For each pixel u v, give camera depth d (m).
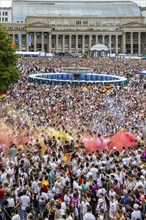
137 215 35.31
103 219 35.41
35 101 99.56
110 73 174.75
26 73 172.50
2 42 121.94
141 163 47.66
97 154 51.22
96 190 40.34
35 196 40.78
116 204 36.88
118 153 52.22
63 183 41.19
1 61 119.81
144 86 130.88
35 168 43.94
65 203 36.97
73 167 45.91
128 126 72.75
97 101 102.06
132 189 40.22
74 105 96.25
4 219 36.56
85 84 142.88
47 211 35.47
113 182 41.22
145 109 93.38
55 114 84.25
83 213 37.16
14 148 52.22
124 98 107.31
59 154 50.69
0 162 47.12
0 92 115.19
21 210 38.22
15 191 39.56
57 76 168.75
